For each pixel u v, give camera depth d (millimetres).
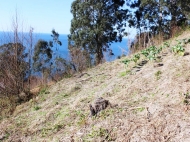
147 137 3912
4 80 10648
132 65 8766
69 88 9539
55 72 14258
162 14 21750
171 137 3695
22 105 9602
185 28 14031
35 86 13125
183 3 18500
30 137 6051
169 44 9680
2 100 10406
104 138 4379
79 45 23500
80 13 23672
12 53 10508
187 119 3930
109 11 24141
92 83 9062
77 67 15438
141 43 16141
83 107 6598
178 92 4844
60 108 7414
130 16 25031
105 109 5406
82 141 4582
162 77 6047
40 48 28438
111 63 11766
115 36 24438
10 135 6562
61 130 5691
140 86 6203
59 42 33188
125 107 5230
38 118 7277
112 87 7203
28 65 11102
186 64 6129
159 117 4270
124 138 4152
